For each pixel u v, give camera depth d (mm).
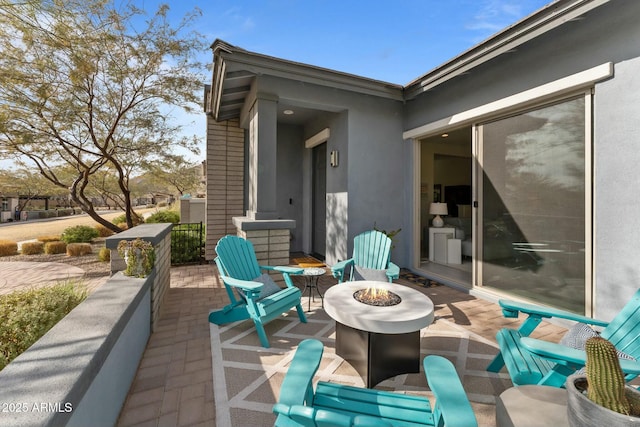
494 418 1721
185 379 2055
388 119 5219
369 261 3758
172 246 5969
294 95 4441
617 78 2590
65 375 1097
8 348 1729
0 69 4980
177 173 9672
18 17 3342
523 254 3436
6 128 5547
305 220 6793
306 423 1071
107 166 8367
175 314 3262
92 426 1279
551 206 3152
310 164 6539
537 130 3299
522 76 3336
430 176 7551
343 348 2312
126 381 1854
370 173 5086
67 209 29062
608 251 2674
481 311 3398
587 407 1069
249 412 1731
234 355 2381
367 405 1397
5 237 10820
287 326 2975
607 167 2672
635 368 1323
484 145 3926
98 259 6754
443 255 5926
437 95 4562
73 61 5141
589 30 2762
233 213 6199
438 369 1365
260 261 4031
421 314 2059
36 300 2090
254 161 4434
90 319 1609
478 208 4008
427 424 1304
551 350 1459
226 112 5703
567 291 3004
